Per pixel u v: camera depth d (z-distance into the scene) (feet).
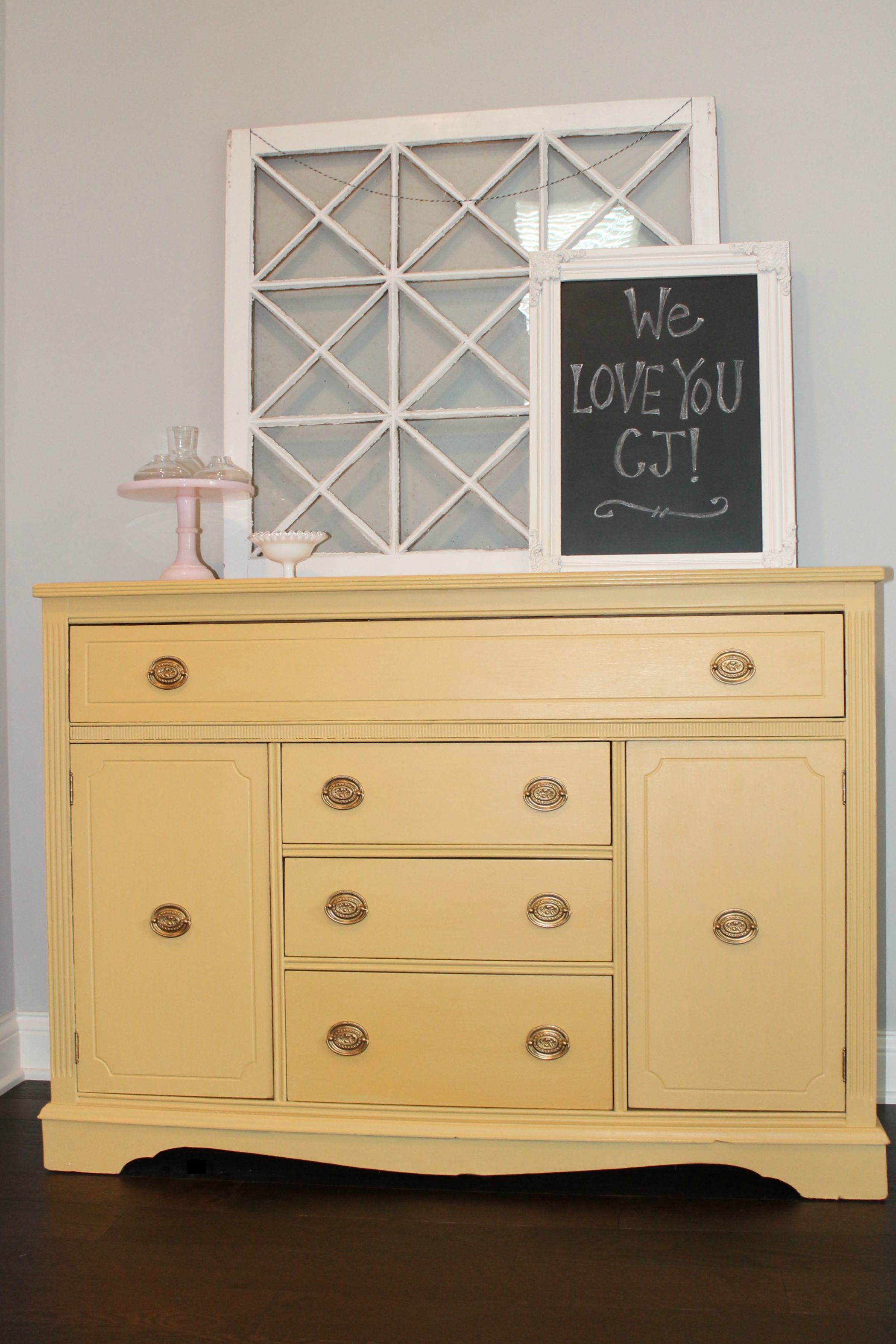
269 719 5.14
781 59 6.13
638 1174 5.39
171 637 5.22
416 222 6.52
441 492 6.53
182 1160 5.61
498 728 5.00
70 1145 5.40
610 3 6.25
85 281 6.72
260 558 6.53
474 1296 4.27
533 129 6.27
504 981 5.03
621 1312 4.16
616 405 5.90
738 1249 4.60
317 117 6.52
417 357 6.57
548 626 4.97
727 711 4.90
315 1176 5.41
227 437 6.54
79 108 6.69
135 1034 5.31
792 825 4.90
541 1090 5.03
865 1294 4.25
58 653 5.31
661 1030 4.97
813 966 4.91
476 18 6.37
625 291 5.94
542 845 5.00
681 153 6.23
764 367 5.83
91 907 5.32
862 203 6.09
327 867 5.12
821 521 6.15
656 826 4.95
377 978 5.11
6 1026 6.69
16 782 6.82
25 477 6.79
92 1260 4.58
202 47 6.60
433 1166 5.07
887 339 6.10
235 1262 4.56
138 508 6.70
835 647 4.87
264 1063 5.20
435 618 5.03
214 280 6.63
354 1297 4.28
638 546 5.82
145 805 5.26
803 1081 4.94
